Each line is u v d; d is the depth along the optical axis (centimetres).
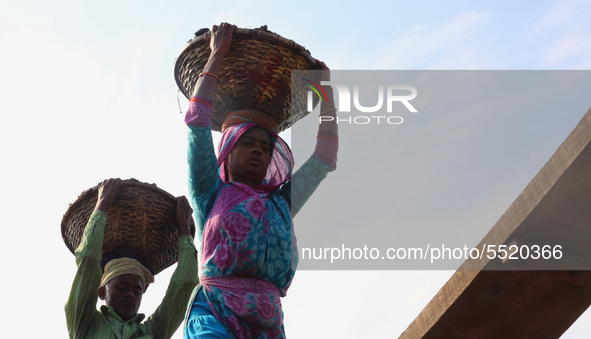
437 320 524
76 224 479
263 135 362
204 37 372
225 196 335
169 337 459
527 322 536
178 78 402
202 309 313
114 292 460
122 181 467
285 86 374
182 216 480
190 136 337
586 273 487
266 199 340
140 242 482
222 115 387
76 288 430
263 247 321
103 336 432
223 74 369
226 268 316
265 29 379
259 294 314
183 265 464
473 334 542
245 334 308
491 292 502
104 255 481
